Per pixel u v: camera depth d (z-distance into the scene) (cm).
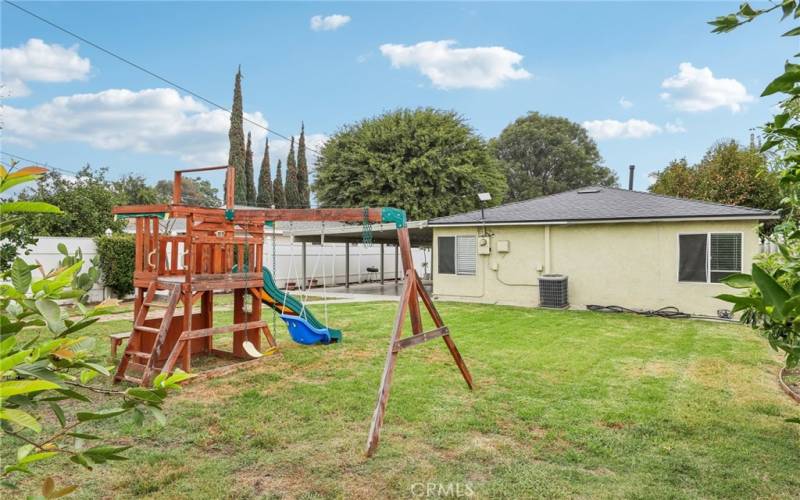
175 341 683
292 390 513
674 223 1070
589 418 428
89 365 118
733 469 330
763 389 513
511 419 427
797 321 122
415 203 2303
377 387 521
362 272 2214
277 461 346
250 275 654
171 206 552
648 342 764
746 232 992
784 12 136
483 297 1325
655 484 310
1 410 85
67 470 329
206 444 375
